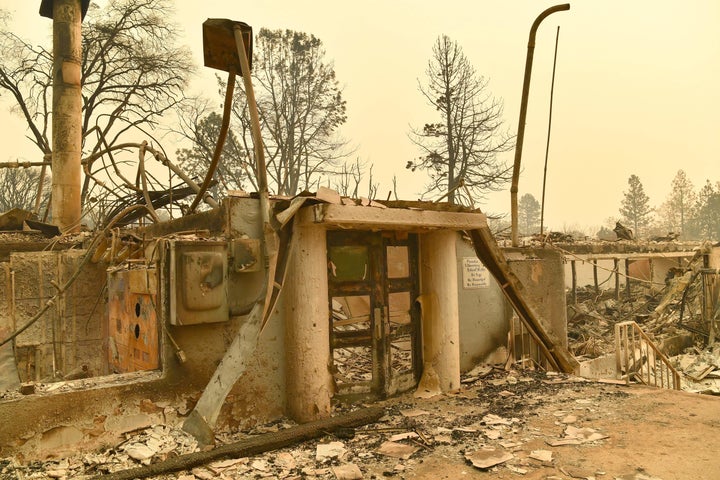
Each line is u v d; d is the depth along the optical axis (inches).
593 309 658.2
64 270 339.3
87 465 166.2
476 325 332.8
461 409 240.2
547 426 209.8
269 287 206.4
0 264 320.5
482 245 320.5
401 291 274.7
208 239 212.5
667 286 684.1
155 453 173.3
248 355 198.5
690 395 256.4
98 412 178.2
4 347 240.8
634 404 239.8
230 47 222.2
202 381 204.1
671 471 159.0
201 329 205.5
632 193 2984.7
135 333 233.0
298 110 1219.9
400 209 238.4
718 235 2817.4
